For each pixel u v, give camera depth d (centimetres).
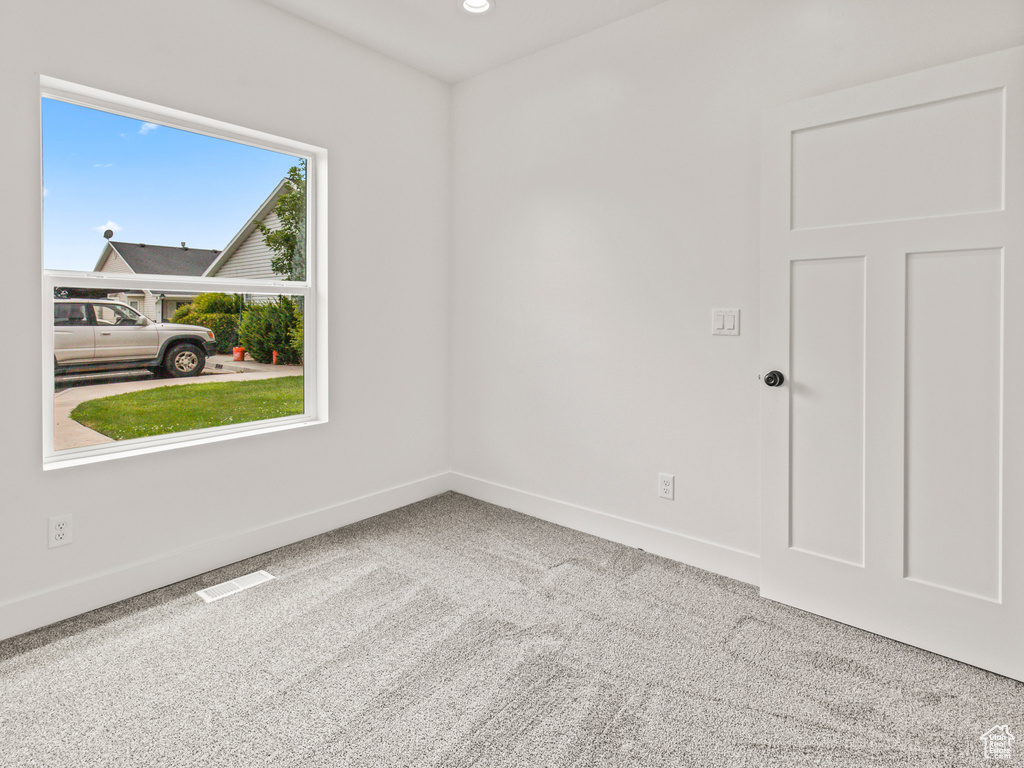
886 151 188
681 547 258
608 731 152
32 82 191
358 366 304
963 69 172
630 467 274
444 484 361
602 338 281
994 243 171
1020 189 166
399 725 155
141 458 225
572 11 256
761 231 216
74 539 208
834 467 205
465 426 353
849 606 204
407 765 141
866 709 161
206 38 233
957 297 179
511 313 321
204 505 245
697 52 239
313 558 260
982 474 177
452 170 347
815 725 155
